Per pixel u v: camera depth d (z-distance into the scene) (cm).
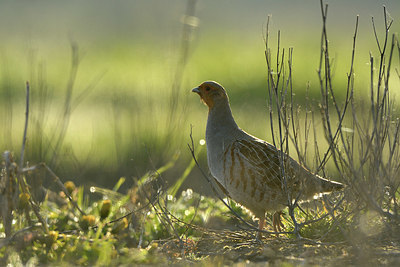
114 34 3978
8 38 3644
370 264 725
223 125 969
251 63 2848
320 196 889
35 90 1389
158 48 3212
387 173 829
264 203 913
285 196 888
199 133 1806
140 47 3406
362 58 2686
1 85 1997
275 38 3584
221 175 951
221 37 3816
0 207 840
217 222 1048
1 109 1597
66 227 908
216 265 779
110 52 3359
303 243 835
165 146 1334
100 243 809
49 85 2322
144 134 1436
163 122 1502
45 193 1007
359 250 758
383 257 751
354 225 832
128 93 1947
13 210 855
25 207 851
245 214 1069
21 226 870
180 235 954
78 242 818
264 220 938
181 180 1138
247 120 1914
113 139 1652
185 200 1127
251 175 896
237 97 2317
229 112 977
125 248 830
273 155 902
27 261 777
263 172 892
